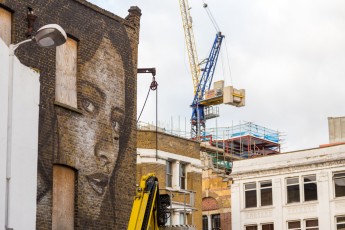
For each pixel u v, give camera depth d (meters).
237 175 56.28
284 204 53.69
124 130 26.92
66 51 25.00
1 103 19.22
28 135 20.42
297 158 53.78
